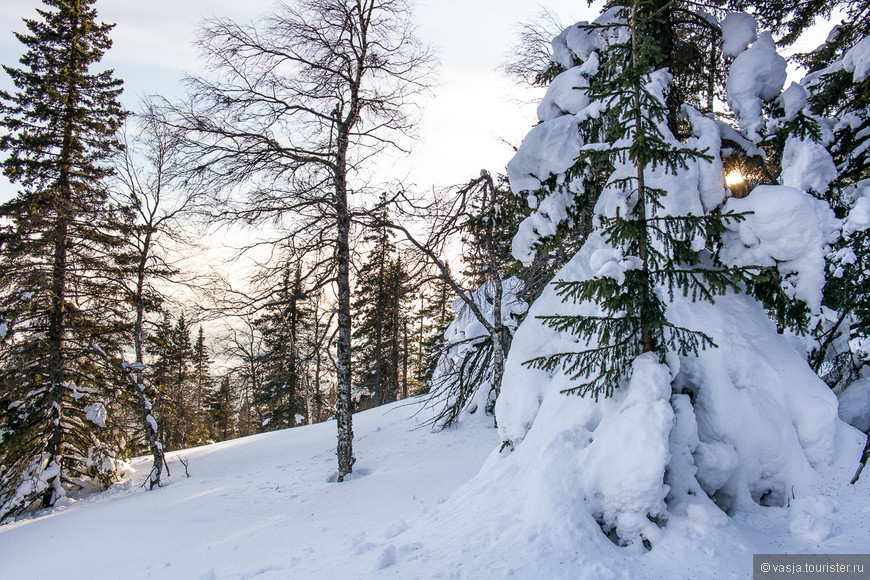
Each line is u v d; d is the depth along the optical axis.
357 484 10.30
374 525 7.46
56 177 14.61
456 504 5.75
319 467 12.65
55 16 14.94
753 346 5.09
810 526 4.03
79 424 14.10
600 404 5.14
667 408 4.43
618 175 5.62
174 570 6.91
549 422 5.58
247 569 6.39
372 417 18.52
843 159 7.18
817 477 4.59
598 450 4.61
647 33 6.24
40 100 14.74
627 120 4.88
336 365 11.70
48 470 13.17
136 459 17.72
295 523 8.34
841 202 6.28
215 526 8.87
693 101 8.35
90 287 13.98
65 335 14.30
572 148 6.25
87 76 15.05
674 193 5.32
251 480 12.27
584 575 3.79
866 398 5.69
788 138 6.01
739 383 4.96
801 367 5.05
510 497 5.16
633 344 5.05
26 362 13.91
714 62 7.61
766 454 4.74
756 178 6.59
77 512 11.76
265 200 11.13
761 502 4.85
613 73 5.62
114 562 7.64
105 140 14.85
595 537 4.21
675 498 4.52
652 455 4.25
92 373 14.87
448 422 14.21
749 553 3.84
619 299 4.55
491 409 14.85
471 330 15.03
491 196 11.47
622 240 5.06
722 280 4.59
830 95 7.80
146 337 14.62
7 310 13.42
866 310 5.69
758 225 5.14
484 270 12.99
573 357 5.70
